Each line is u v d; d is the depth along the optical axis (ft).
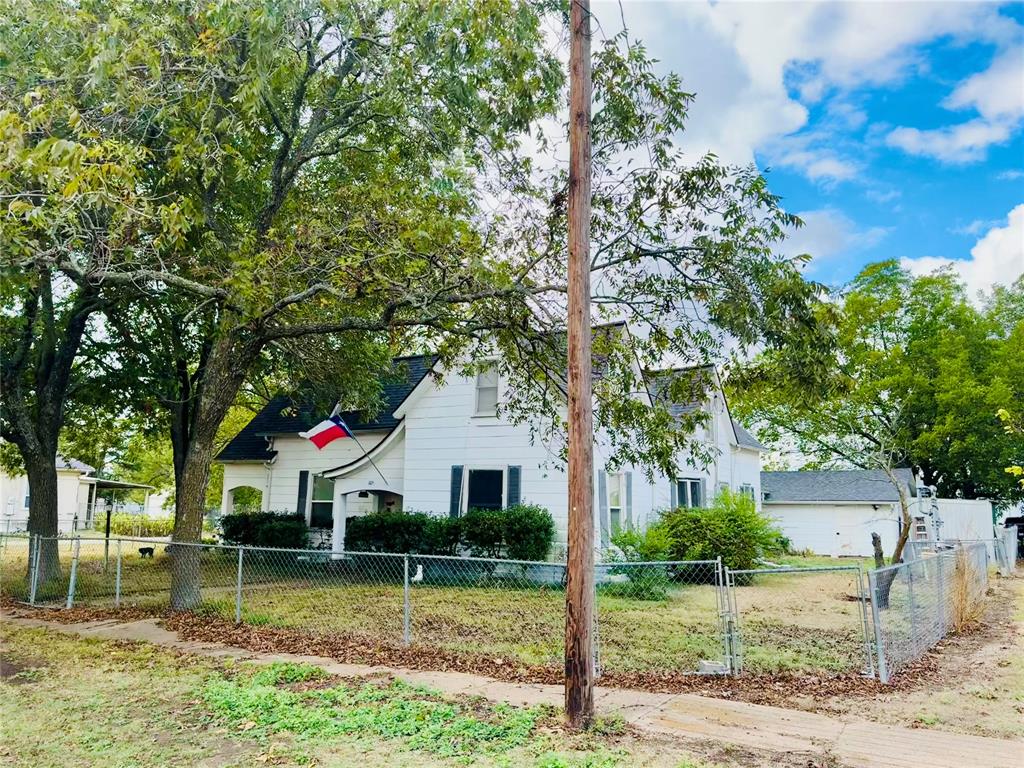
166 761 15.76
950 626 35.32
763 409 102.27
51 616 36.55
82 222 28.89
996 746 17.31
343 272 31.42
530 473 51.08
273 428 69.10
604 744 17.03
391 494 62.95
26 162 20.85
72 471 124.26
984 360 98.12
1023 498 100.12
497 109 32.19
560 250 32.78
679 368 35.09
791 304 29.35
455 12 28.37
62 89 29.60
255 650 28.30
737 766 15.75
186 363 53.98
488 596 42.32
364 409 54.95
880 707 20.95
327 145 41.16
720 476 75.00
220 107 33.22
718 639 30.66
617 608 39.65
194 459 38.40
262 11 27.27
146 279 34.12
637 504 57.52
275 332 37.19
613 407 35.06
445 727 18.13
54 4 29.50
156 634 31.60
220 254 35.58
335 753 16.20
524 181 32.83
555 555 48.44
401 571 51.44
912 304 102.94
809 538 99.66
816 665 26.37
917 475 105.09
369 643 29.43
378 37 34.09
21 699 20.89
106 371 50.60
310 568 56.08
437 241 29.76
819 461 129.80
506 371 39.29
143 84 29.40
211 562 56.13
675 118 30.25
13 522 112.37
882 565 43.45
